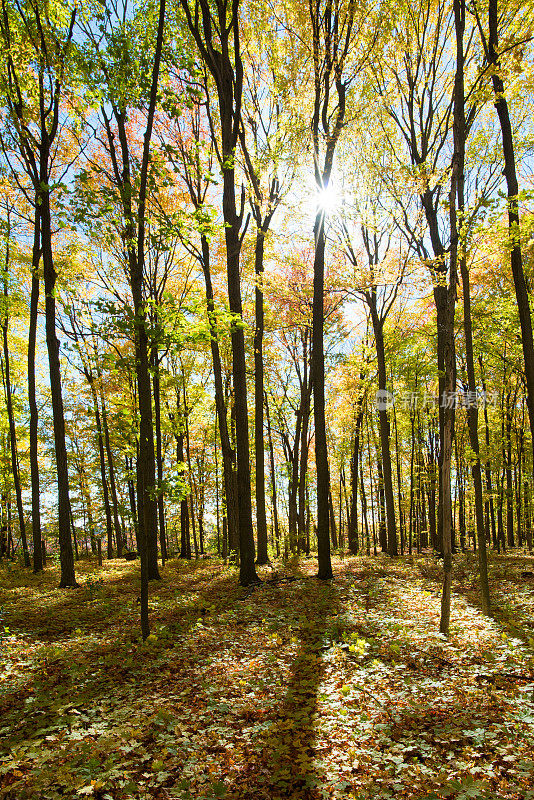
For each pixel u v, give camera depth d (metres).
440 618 7.22
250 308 17.41
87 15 10.05
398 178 11.06
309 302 16.30
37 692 4.90
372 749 3.71
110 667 5.67
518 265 8.57
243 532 10.86
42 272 11.73
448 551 6.62
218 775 3.41
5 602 9.54
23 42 10.51
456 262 6.91
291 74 12.45
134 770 3.46
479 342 16.88
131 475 19.03
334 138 11.01
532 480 23.70
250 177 13.14
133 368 7.21
